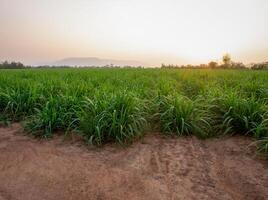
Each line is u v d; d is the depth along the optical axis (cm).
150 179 342
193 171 362
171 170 365
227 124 485
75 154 412
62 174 356
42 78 1073
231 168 369
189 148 438
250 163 381
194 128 491
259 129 443
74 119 504
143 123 506
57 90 739
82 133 473
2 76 1104
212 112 552
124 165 378
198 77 1398
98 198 306
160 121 524
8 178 349
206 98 632
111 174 354
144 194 311
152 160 394
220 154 415
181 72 1800
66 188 326
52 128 496
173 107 507
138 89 773
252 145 439
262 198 300
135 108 492
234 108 505
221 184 330
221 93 634
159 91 706
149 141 466
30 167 375
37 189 325
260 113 491
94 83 938
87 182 337
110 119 453
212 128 509
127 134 458
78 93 677
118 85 892
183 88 1006
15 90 716
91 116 472
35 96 634
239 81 1055
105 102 488
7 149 431
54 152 420
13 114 602
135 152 420
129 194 312
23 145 447
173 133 497
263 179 338
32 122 520
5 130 523
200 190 317
